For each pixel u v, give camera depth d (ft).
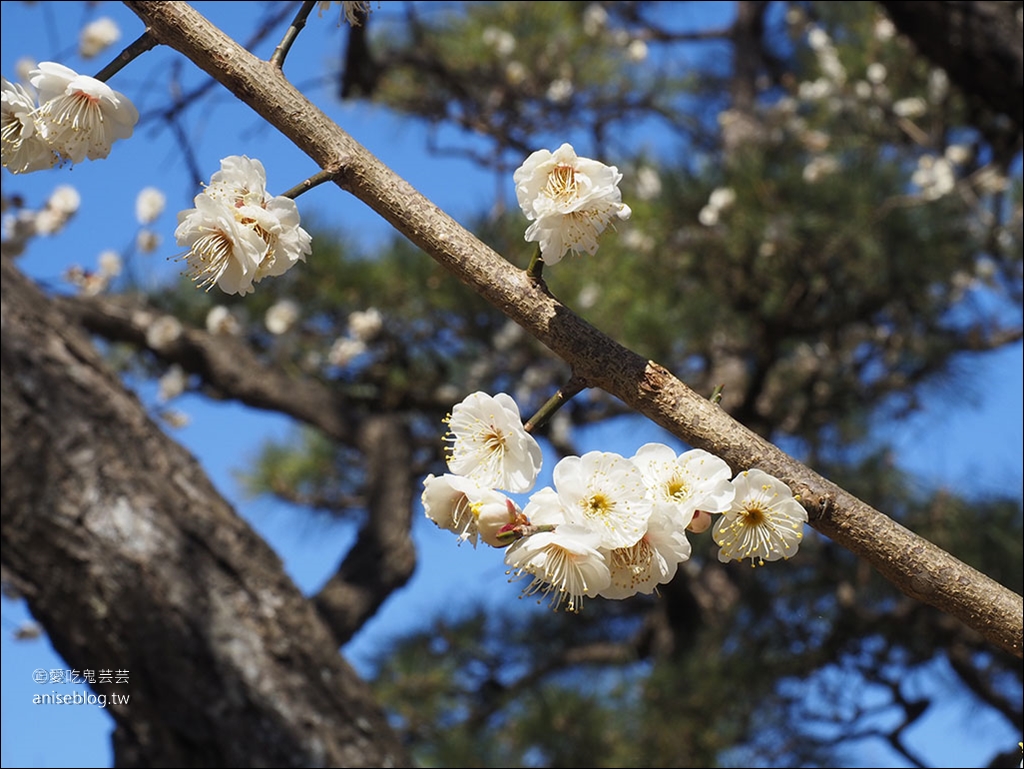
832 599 15.94
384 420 13.69
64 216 12.21
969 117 14.85
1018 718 15.49
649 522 3.10
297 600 7.70
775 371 16.57
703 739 13.97
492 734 15.31
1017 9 8.48
